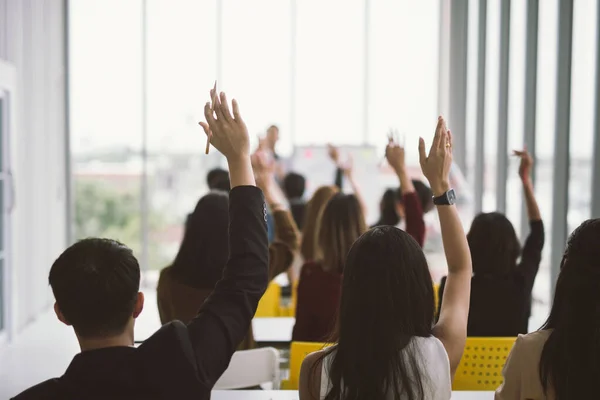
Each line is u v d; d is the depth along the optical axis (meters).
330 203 2.88
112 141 8.53
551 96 5.00
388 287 1.44
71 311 1.22
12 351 5.89
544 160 5.22
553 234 4.71
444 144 1.73
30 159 6.79
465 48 8.34
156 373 1.18
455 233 1.71
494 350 2.51
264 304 4.05
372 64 8.70
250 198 1.41
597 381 1.51
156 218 8.70
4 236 6.02
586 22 4.20
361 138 8.73
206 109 1.46
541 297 5.14
